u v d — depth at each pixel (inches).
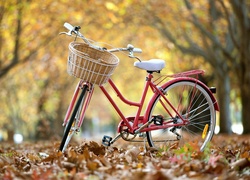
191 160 211.0
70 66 249.1
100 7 953.5
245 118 880.9
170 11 930.7
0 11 868.0
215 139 566.6
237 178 184.5
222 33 964.6
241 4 781.3
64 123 259.1
